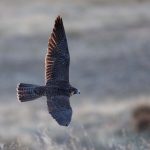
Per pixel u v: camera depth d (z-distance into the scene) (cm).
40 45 4712
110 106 2966
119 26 5181
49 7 6047
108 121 2567
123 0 6222
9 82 3922
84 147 1783
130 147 1755
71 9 5941
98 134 2314
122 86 3606
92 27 5162
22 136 2319
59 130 2167
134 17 5441
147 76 3778
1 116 2983
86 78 3875
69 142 1842
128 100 3152
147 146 1755
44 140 1689
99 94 3475
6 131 2566
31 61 4328
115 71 3953
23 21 5459
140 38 4647
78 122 2500
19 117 2903
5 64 4284
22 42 4822
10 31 5147
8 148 1366
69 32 5009
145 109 2525
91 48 4522
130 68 3969
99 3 6194
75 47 4588
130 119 2492
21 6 6159
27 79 3991
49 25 5322
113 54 4303
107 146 1972
